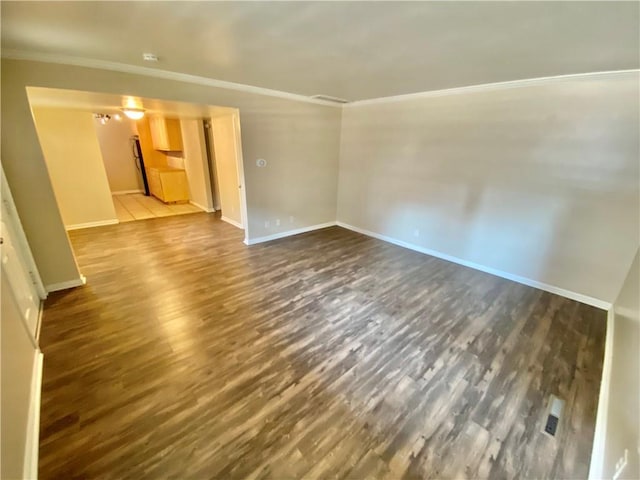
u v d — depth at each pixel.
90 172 5.18
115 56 2.51
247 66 2.78
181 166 7.41
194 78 3.29
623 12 1.44
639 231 2.64
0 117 2.46
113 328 2.49
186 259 3.99
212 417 1.70
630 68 2.38
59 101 3.36
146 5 1.53
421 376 2.05
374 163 4.81
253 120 4.07
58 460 1.45
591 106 2.68
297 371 2.07
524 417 1.75
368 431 1.65
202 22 1.77
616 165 2.66
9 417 1.33
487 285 3.40
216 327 2.54
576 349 2.35
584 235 2.94
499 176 3.42
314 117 4.75
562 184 2.98
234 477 1.40
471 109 3.48
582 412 1.79
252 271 3.67
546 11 1.50
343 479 1.41
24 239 2.68
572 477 1.44
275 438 1.59
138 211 6.50
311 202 5.29
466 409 1.80
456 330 2.57
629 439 1.19
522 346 2.38
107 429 1.61
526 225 3.31
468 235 3.85
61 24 1.81
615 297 2.84
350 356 2.23
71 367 2.05
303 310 2.83
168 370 2.05
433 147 3.97
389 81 3.26
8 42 2.18
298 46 2.17
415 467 1.47
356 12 1.59
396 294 3.17
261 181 4.48
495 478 1.43
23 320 1.93
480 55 2.27
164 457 1.48
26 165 2.66
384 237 4.97
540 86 2.92
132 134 8.15
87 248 4.32
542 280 3.31
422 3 1.47
